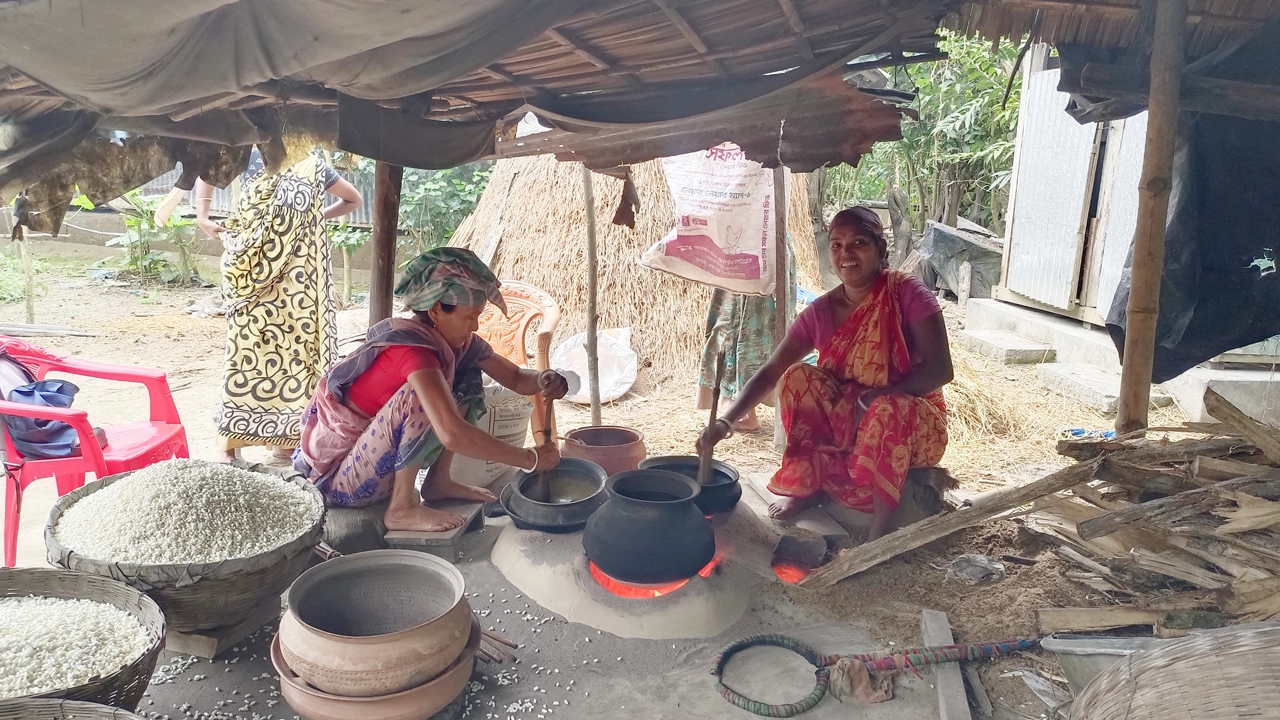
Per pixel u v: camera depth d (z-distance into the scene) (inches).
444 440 107.6
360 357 115.6
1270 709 58.8
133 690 74.3
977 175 426.0
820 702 90.8
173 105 99.2
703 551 103.9
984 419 209.6
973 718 87.5
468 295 111.3
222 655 97.4
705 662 98.6
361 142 119.3
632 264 245.9
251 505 99.1
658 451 189.8
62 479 130.1
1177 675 64.1
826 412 131.8
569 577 109.5
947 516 106.7
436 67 90.4
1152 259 100.0
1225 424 96.1
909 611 109.0
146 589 87.0
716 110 107.2
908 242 418.9
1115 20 98.1
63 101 103.4
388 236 151.3
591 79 114.0
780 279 182.5
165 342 283.1
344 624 92.7
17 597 86.5
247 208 151.3
